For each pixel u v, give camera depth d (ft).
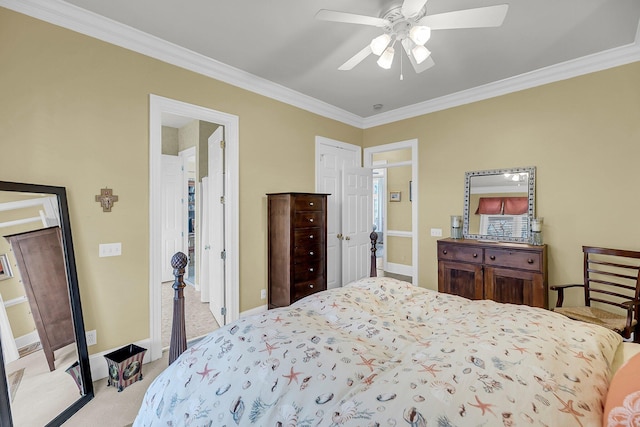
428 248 13.48
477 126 12.04
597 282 9.09
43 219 6.54
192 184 22.17
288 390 2.85
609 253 8.77
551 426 2.22
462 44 8.65
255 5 7.06
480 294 10.66
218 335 3.97
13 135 6.55
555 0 6.84
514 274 9.94
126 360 7.29
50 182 6.98
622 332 7.48
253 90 11.10
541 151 10.55
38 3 6.72
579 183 9.82
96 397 6.89
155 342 8.59
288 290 10.66
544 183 10.50
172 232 17.53
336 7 7.14
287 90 11.91
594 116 9.52
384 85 11.55
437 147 13.20
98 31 7.60
